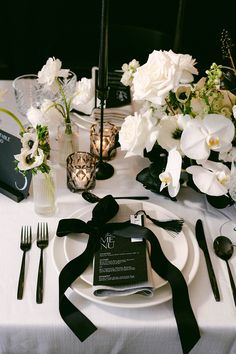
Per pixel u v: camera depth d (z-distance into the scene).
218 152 1.00
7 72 2.44
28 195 1.10
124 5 2.73
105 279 0.83
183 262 0.90
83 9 2.63
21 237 0.97
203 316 0.83
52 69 1.06
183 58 0.93
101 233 0.93
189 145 0.86
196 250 0.94
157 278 0.86
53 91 1.12
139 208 1.01
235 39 2.72
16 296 0.86
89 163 1.10
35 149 0.88
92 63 2.10
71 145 1.16
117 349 0.87
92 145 1.20
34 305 0.84
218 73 0.91
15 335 0.83
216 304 0.85
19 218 1.03
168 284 0.87
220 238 0.98
